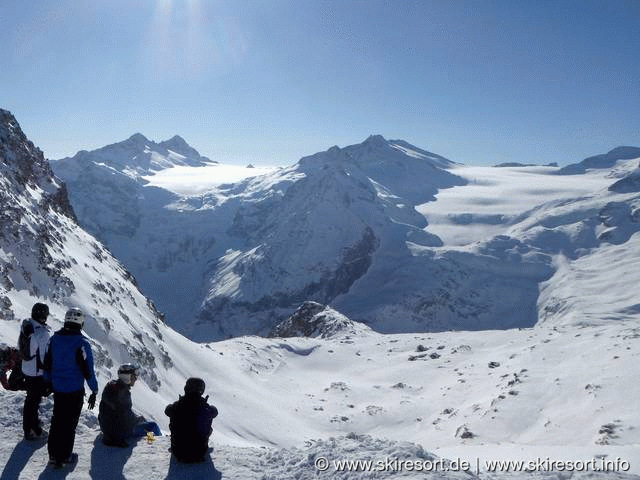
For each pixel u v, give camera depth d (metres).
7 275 35.81
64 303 40.22
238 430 44.81
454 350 86.75
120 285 58.47
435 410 61.72
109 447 9.59
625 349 57.62
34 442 9.59
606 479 8.88
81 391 8.84
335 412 64.19
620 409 40.09
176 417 9.09
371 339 102.44
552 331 85.94
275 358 86.06
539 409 48.16
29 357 9.52
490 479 8.61
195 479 8.43
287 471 8.74
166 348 53.72
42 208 57.50
